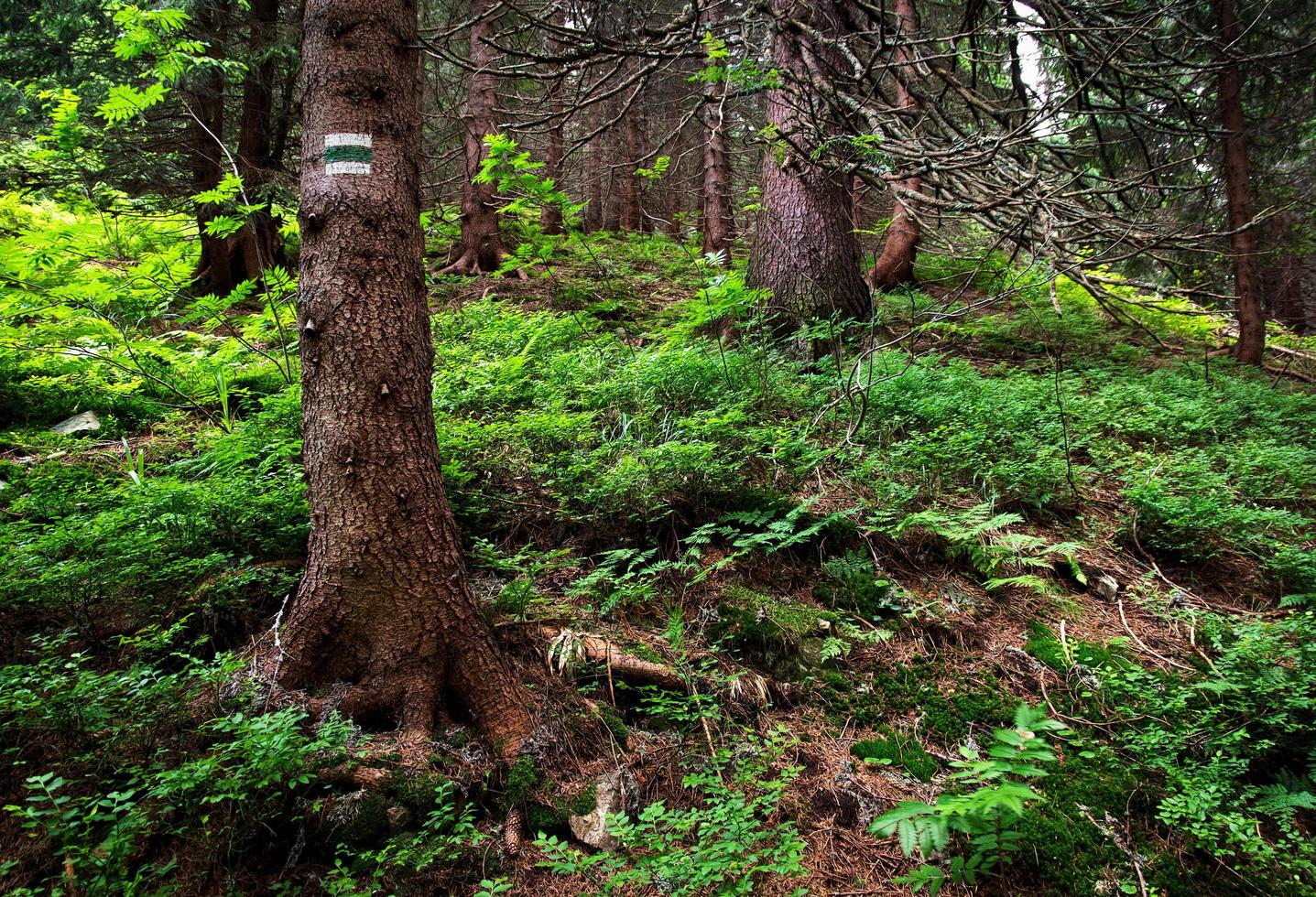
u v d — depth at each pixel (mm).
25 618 3098
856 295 8055
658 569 3715
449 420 4941
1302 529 5309
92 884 2117
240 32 9586
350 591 2891
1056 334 9625
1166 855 2852
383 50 2953
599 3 5012
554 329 7480
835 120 5461
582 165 18844
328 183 2875
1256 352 10258
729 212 13406
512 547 4137
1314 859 2834
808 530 4008
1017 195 4328
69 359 5891
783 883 2627
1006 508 5000
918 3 10961
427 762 2721
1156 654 3920
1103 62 4070
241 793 2299
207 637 3004
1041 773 2197
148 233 8258
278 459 4430
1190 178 9867
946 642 3879
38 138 4945
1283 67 9586
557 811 2750
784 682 3545
